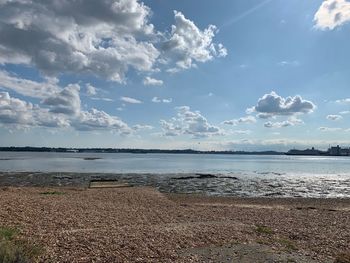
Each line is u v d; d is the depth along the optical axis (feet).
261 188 148.87
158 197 99.66
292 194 131.03
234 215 70.03
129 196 98.12
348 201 109.19
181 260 35.50
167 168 301.02
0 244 31.27
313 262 36.63
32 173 204.33
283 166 386.11
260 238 47.16
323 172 270.46
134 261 34.58
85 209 68.08
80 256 34.99
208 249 40.09
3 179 164.96
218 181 177.68
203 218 64.75
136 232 47.19
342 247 44.24
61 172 219.20
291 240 47.93
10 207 61.57
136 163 404.57
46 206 67.00
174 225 54.85
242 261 35.81
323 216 72.84
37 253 34.19
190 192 131.03
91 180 157.79
